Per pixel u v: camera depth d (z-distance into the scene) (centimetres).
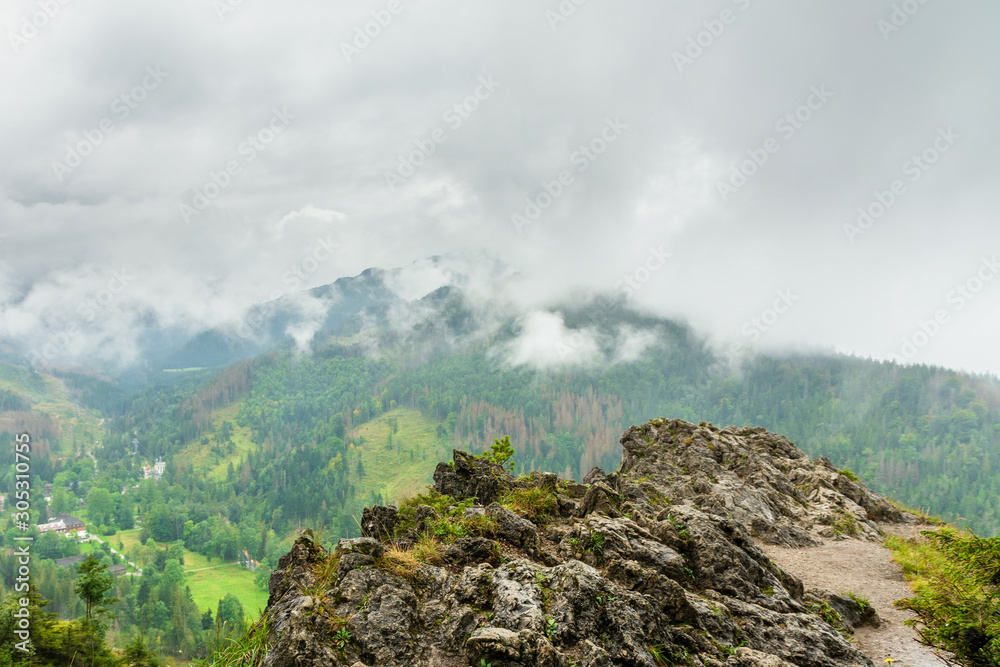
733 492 2394
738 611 1140
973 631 1109
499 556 1188
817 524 2366
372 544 1145
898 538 2203
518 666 838
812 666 1034
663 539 1324
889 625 1323
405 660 893
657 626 973
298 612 911
